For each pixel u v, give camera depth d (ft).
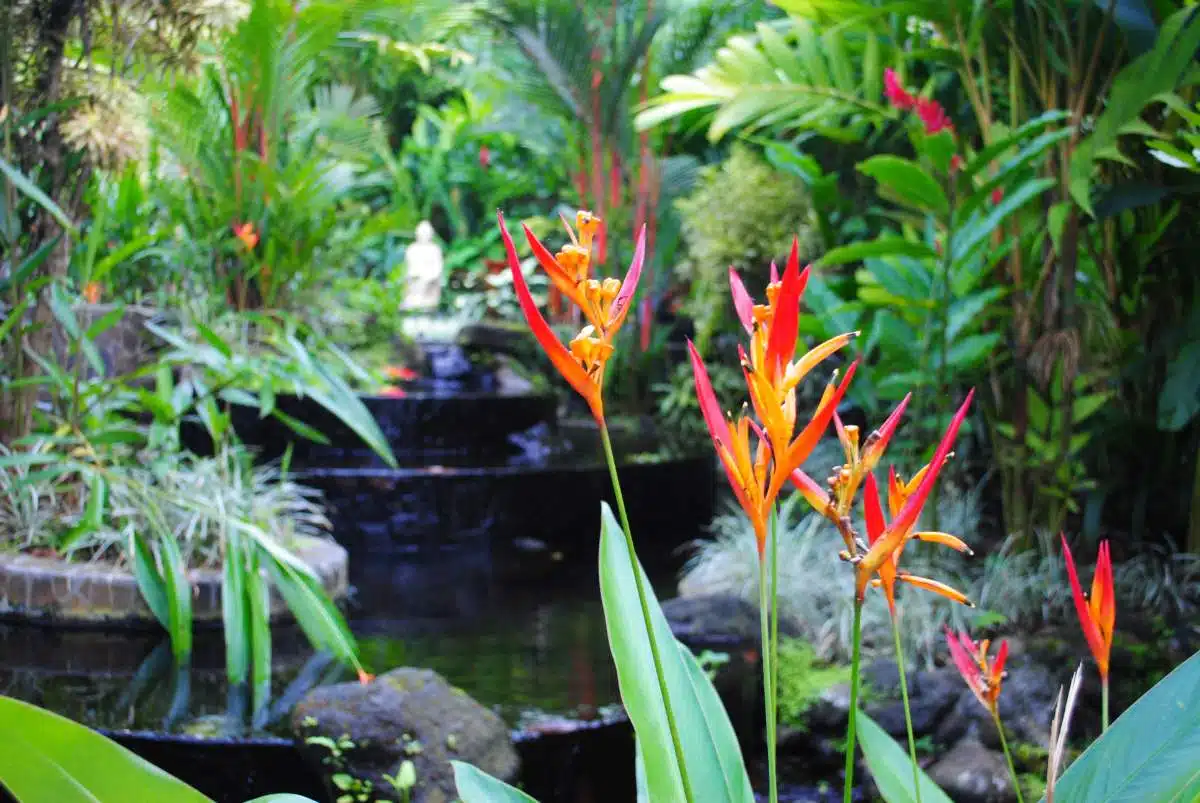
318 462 17.69
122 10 11.39
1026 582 10.37
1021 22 11.02
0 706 3.04
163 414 11.53
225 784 8.10
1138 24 9.84
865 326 11.50
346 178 20.25
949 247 10.02
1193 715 3.45
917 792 3.49
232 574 9.59
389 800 7.59
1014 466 11.40
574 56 21.30
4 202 10.51
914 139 11.26
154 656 10.07
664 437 21.01
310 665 10.17
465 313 26.04
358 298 22.45
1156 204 11.02
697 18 22.40
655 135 22.77
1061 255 10.53
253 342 18.03
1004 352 11.96
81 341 10.58
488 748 8.13
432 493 16.22
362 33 22.82
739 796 3.70
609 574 3.69
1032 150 9.33
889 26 12.21
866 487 3.07
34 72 11.18
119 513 10.93
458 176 30.94
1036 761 8.61
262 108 18.63
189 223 18.20
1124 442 11.60
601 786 8.74
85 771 3.10
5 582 10.82
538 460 18.07
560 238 24.81
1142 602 10.44
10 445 10.86
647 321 23.25
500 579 14.30
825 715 9.25
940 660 9.76
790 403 2.90
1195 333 10.23
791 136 18.66
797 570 11.48
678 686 3.67
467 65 32.01
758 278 19.40
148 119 15.89
